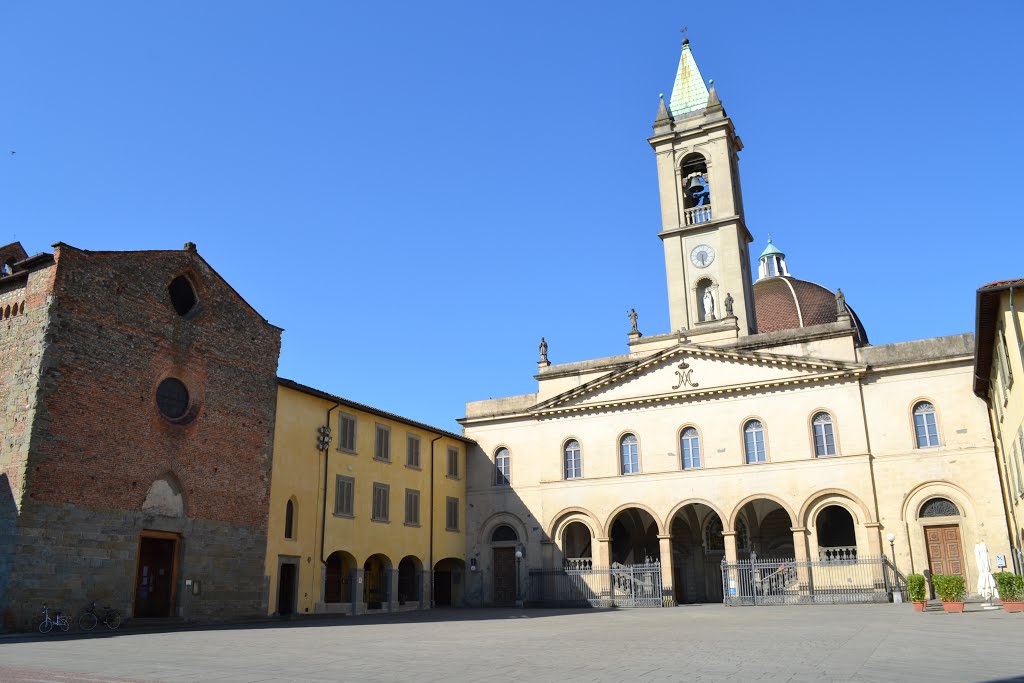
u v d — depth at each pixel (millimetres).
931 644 18672
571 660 16922
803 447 47688
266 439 39906
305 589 40594
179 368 35969
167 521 34125
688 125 60969
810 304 64000
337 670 15242
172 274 36531
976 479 43656
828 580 45250
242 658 17688
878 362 47188
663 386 52156
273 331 41719
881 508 45250
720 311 55969
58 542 29656
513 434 56438
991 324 31891
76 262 32031
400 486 49312
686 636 23562
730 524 48438
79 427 31078
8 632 27531
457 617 39406
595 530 51938
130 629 30734
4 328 31922
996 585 32156
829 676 13422
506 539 54969
